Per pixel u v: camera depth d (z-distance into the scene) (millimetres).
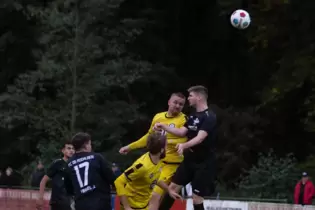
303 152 50969
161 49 55719
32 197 33719
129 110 51875
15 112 50844
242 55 55781
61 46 50188
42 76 49906
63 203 22844
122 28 52406
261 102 50406
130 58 53031
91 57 50375
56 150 49094
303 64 47500
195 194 18891
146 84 54812
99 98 53375
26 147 53750
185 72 57188
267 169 43500
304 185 34625
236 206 28484
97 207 16359
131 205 17000
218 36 55719
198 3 55938
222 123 49250
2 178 43625
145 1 55625
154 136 16812
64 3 50000
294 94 48406
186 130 18719
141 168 16672
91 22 50312
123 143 53312
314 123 46594
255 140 49250
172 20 55906
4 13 54250
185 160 19031
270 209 27531
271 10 48875
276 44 50125
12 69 56000
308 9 47094
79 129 50625
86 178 16469
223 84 56406
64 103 50844
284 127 50562
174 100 20031
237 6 51312
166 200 19875
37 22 53562
